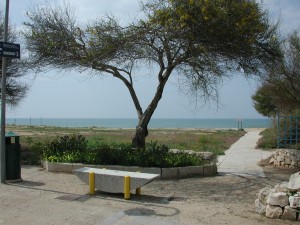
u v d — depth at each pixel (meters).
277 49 13.01
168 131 50.97
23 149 17.12
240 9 11.18
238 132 45.81
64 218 6.94
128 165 11.63
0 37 15.64
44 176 11.16
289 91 17.36
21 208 7.57
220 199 8.72
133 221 6.84
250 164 14.80
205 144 23.95
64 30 13.17
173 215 7.28
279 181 11.02
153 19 11.27
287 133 15.52
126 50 11.99
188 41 11.40
